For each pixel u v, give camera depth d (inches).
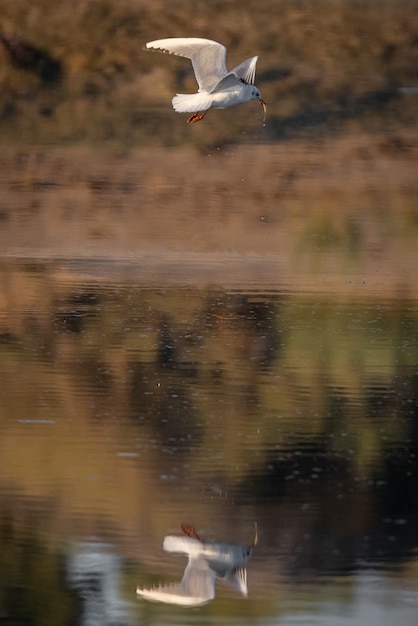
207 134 1806.1
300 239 1330.0
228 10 2311.8
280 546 605.3
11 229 1338.6
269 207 1472.7
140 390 818.2
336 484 668.7
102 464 687.1
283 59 2102.6
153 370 863.7
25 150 1716.3
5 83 1979.6
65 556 596.1
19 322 980.6
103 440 723.4
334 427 755.4
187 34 2198.6
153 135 1806.1
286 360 895.1
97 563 593.0
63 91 1971.0
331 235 1352.1
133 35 2174.0
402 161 1717.5
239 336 954.7
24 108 1899.6
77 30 2160.4
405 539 612.4
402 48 2185.0
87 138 1785.2
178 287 1114.7
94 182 1571.1
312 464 697.6
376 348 928.9
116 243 1293.1
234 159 1699.1
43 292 1082.7
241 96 768.3
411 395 821.9
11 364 866.1
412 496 658.8
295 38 2192.4
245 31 2217.0
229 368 870.4
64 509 636.1
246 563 591.8
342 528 616.7
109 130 1819.6
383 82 2046.0
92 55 2085.4
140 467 685.9
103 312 1018.7
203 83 770.8
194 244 1299.2
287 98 1948.8
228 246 1291.8
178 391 817.5
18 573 586.9
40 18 2187.5
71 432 736.3
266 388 830.5
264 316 1017.5
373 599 565.9
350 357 904.3
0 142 1750.7
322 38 2194.9
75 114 1883.6
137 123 1850.4
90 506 639.8
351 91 1988.2
